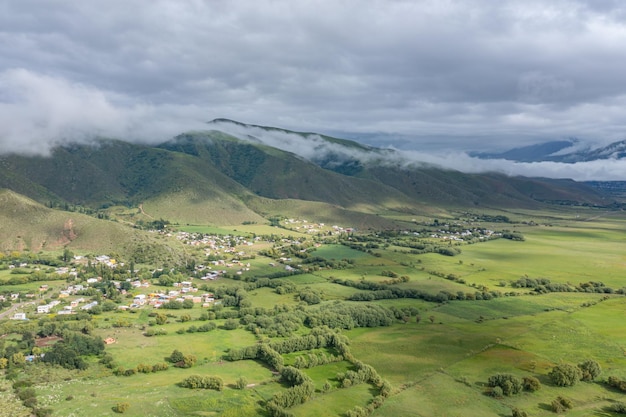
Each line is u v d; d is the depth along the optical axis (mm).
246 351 172125
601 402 139625
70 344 168875
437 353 176500
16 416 123312
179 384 147125
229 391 144125
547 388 147625
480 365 165500
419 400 141500
